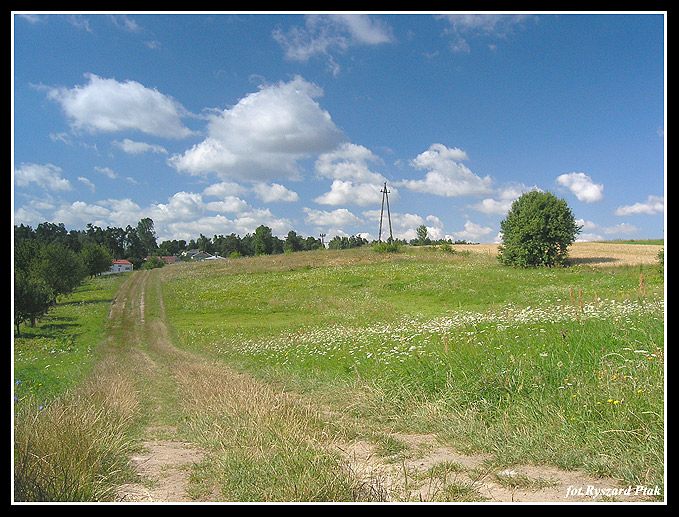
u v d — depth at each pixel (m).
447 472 4.05
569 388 5.40
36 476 3.61
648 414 4.27
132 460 4.92
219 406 7.04
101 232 130.88
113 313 38.28
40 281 31.72
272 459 4.23
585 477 3.76
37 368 15.08
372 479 3.92
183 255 160.50
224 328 27.70
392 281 39.12
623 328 7.79
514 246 42.53
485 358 7.12
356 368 9.41
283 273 51.94
